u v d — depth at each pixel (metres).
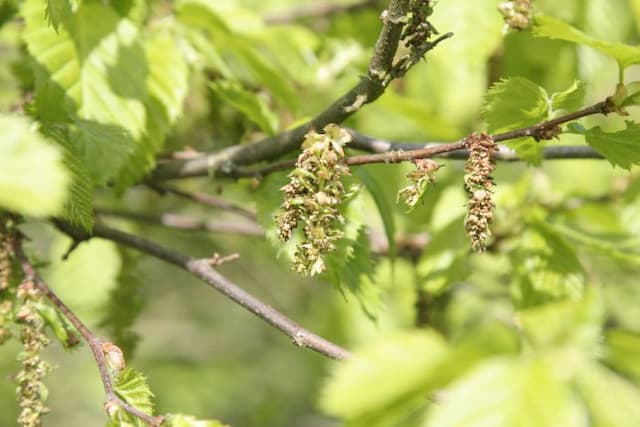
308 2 1.84
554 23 1.26
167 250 1.35
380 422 1.17
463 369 1.16
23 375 1.29
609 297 1.72
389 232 1.37
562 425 1.16
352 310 1.80
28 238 1.32
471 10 1.45
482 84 1.54
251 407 2.68
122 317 1.41
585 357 1.17
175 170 1.39
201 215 1.85
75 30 1.35
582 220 1.50
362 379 1.16
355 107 1.30
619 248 1.42
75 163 1.29
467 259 1.42
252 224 1.61
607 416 1.17
